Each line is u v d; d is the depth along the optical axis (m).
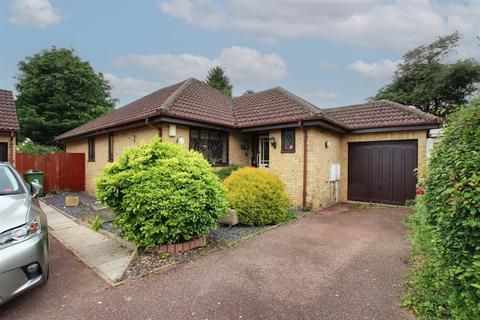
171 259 4.25
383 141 9.67
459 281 2.15
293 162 8.79
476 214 1.95
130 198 4.38
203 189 4.61
